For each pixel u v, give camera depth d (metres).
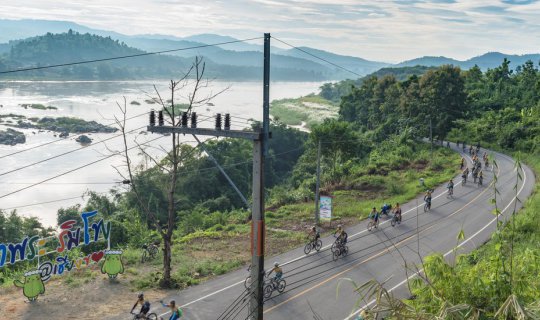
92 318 21.39
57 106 178.38
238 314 21.91
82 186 80.06
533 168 60.53
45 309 22.14
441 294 10.95
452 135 88.50
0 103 177.25
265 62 15.50
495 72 122.50
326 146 59.16
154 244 32.03
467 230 35.16
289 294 24.19
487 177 54.81
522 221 34.06
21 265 32.38
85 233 25.45
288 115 189.50
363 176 56.34
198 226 44.44
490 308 10.46
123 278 26.30
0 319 20.95
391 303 8.95
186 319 21.38
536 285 11.48
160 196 62.75
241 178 77.19
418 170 61.06
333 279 26.20
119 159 98.62
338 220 39.62
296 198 47.72
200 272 27.70
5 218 49.69
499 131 82.69
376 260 29.27
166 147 108.44
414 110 86.44
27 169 89.06
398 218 36.97
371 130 101.06
